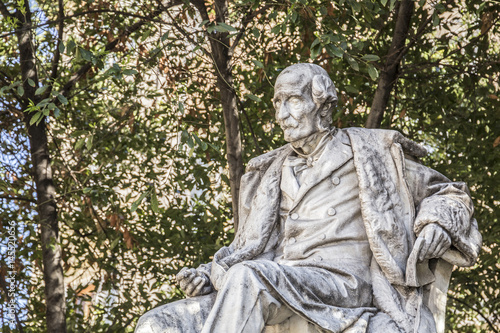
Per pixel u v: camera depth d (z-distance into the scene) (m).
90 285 11.07
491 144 9.53
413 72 9.38
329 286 4.43
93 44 9.34
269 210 4.98
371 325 4.44
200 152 9.67
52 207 8.71
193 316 4.56
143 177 9.88
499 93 9.34
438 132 9.86
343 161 4.86
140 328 4.46
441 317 4.71
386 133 4.92
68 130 10.13
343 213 4.79
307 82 4.91
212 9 8.75
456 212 4.67
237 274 4.16
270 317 4.20
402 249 4.68
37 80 8.76
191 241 9.68
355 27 9.74
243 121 9.48
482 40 9.16
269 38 9.07
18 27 8.53
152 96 9.23
